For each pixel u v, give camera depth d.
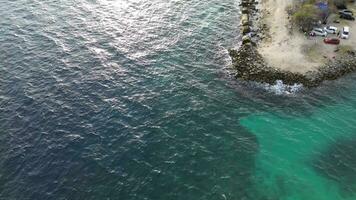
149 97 76.25
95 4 104.88
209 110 74.06
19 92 76.31
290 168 63.84
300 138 69.38
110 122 70.38
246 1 108.44
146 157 64.12
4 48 87.94
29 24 96.38
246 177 61.84
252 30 96.00
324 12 96.00
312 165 64.62
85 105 73.75
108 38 92.19
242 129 70.50
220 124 71.25
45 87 77.62
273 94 78.62
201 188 59.62
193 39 93.44
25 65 83.12
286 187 60.72
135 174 61.25
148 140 67.12
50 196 58.00
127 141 66.81
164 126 70.00
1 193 58.50
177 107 74.25
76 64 83.75
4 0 106.12
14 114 71.50
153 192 58.72
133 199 57.69
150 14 101.75
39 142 66.31
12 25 95.81
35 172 61.50
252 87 80.00
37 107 73.00
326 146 68.06
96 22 97.62
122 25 96.94
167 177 60.97
